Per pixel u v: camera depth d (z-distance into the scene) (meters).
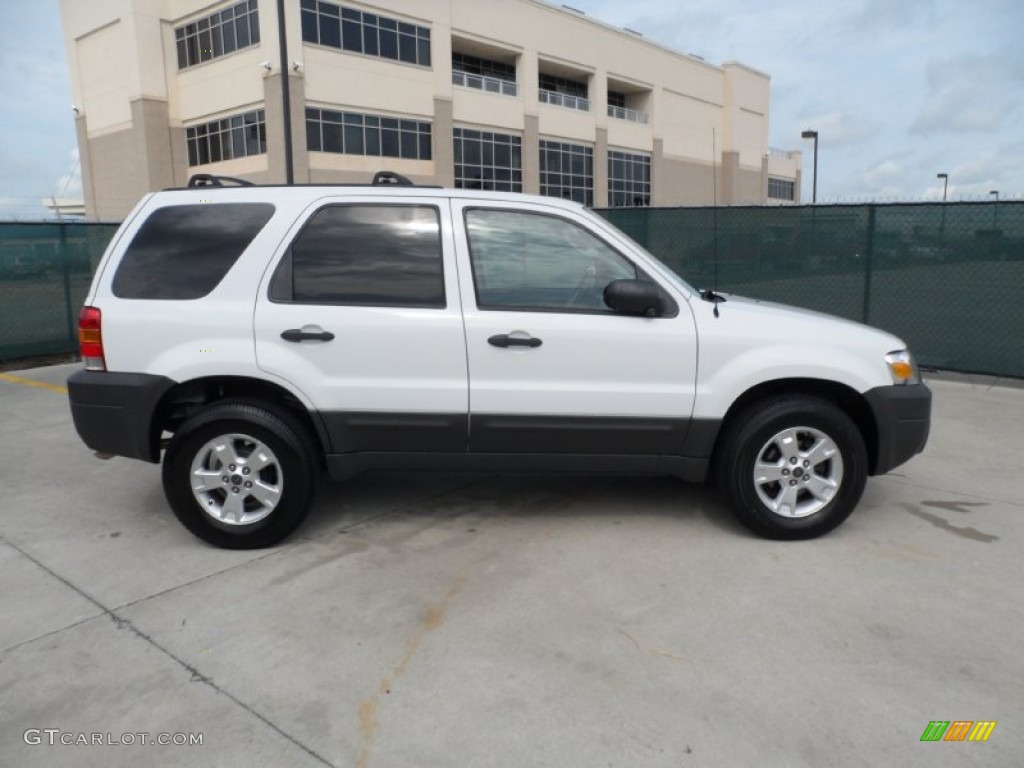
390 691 2.89
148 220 4.17
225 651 3.17
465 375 4.05
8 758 2.54
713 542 4.23
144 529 4.52
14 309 10.80
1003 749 2.55
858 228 9.45
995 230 8.53
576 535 4.34
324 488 5.15
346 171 35.69
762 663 3.04
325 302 4.05
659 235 11.15
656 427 4.12
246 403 4.08
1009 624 3.34
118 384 4.02
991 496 4.96
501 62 45.66
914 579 3.77
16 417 7.43
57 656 3.14
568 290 4.16
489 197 4.17
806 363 4.06
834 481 4.18
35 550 4.21
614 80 51.16
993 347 8.69
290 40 32.78
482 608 3.50
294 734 2.65
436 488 5.14
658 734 2.63
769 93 67.56
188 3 36.88
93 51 40.25
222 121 36.97
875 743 2.58
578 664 3.04
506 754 2.54
